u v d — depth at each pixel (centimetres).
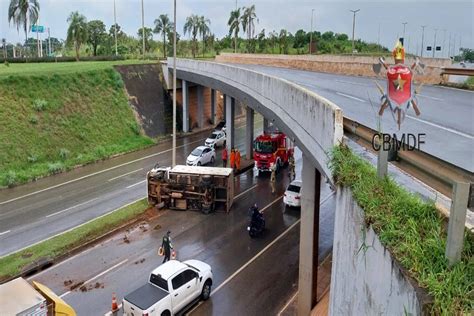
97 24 7450
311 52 6894
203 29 8106
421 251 466
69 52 8531
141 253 2019
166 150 4038
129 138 4119
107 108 4153
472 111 1516
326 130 945
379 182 666
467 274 416
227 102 3525
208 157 3606
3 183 2898
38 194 2794
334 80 2677
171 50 8781
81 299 1636
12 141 3209
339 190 768
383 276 515
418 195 644
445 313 376
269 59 4725
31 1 5697
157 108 4722
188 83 4800
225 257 1986
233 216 2475
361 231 616
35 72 3850
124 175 3219
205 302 1631
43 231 2225
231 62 5616
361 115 1445
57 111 3691
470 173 530
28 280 1759
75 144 3597
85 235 2133
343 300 716
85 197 2739
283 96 1534
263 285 1747
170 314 1491
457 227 430
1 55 8756
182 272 1552
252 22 7962
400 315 455
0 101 3384
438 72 2353
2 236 2164
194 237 2195
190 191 2525
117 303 1606
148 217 2453
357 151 890
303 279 1434
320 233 2208
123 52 8156
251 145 3681
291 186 2614
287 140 3522
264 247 2084
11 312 1086
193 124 5053
